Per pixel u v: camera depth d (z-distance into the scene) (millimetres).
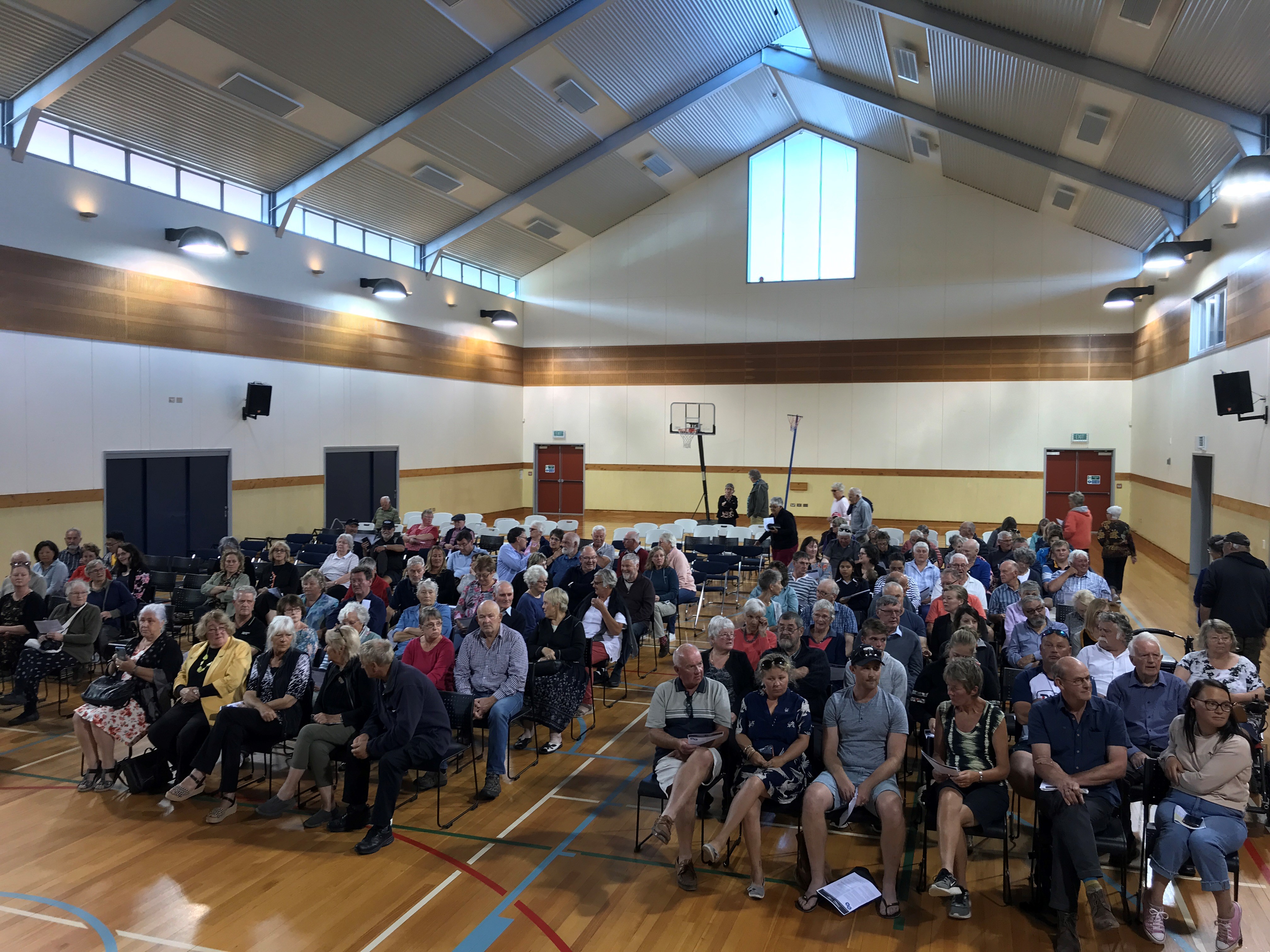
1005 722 4441
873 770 4629
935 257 18219
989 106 13000
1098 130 11766
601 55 13633
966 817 4293
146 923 4105
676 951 3910
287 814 5430
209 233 11695
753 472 15977
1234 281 10961
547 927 4102
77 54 9609
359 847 4875
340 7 10469
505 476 20734
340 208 15062
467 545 9547
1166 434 14750
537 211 18094
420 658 6145
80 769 6160
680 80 15414
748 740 4848
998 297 17875
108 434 11211
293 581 9055
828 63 14805
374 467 16375
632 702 7805
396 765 4977
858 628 6914
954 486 18312
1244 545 6613
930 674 5547
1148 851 4207
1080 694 4266
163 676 5941
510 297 20812
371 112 12758
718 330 19719
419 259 17656
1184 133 10703
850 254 18797
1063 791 4090
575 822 5305
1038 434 17797
